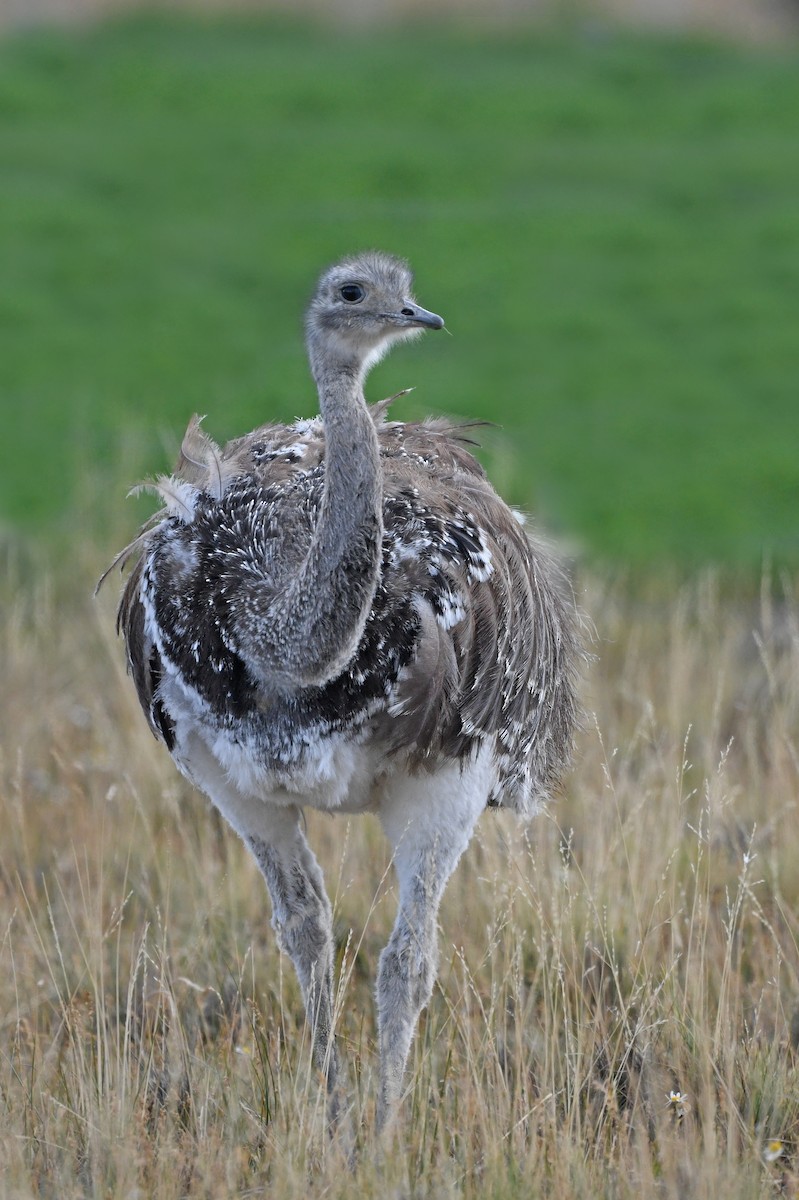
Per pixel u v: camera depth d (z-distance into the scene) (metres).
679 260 66.44
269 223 70.50
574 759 21.41
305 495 16.98
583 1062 16.95
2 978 18.72
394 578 16.23
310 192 74.69
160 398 49.72
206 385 51.22
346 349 15.52
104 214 71.19
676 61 97.00
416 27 101.56
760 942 18.95
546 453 46.94
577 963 18.98
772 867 19.38
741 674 28.52
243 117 85.88
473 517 17.33
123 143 81.38
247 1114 16.22
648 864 20.30
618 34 100.62
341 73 92.81
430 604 16.31
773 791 22.62
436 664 16.14
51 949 19.84
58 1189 14.74
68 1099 16.53
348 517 15.06
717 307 61.53
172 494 17.64
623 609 32.66
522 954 18.55
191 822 23.08
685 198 74.56
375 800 16.91
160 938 19.77
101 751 24.83
